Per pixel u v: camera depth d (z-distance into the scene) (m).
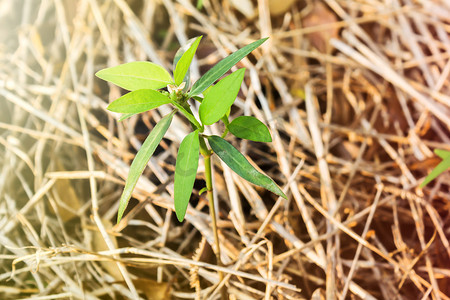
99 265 0.69
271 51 0.94
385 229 0.76
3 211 0.73
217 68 0.54
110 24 0.95
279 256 0.68
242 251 0.68
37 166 0.75
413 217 0.76
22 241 0.72
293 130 0.84
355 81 0.93
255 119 0.54
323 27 0.96
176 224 0.74
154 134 0.53
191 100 0.81
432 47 0.96
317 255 0.70
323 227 0.74
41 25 0.92
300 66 0.94
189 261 0.64
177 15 0.94
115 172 0.78
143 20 0.97
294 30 0.99
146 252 0.65
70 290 0.68
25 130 0.78
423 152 0.83
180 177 0.52
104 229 0.69
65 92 0.84
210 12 1.00
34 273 0.65
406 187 0.77
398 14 0.99
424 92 0.91
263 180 0.53
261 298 0.68
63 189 0.74
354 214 0.75
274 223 0.72
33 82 0.88
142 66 0.53
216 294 0.67
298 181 0.75
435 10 0.98
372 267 0.72
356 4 1.03
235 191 0.72
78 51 0.89
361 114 0.88
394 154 0.83
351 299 0.69
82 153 0.80
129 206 0.75
